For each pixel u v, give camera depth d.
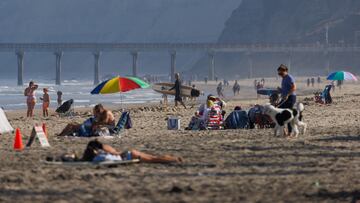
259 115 67.75
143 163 40.22
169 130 69.44
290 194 30.28
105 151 40.09
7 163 41.03
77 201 28.69
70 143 54.00
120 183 33.34
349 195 30.03
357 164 40.28
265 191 31.06
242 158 43.25
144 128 72.75
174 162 40.56
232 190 31.31
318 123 77.69
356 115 92.88
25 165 40.06
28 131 71.56
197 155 45.06
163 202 28.34
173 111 109.88
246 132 63.00
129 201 28.58
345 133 60.91
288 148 48.81
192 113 103.31
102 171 37.03
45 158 43.38
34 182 33.69
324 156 44.22
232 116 68.56
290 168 38.72
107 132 59.91
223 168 38.72
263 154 45.34
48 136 59.97
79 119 92.50
